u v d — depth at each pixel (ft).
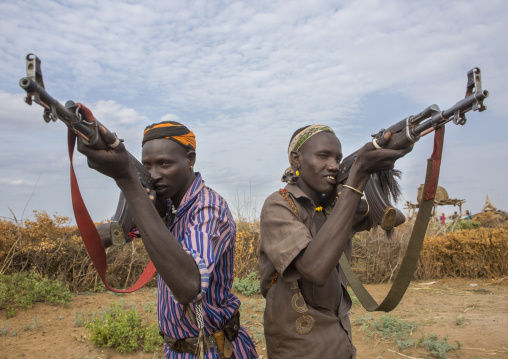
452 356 15.37
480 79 4.86
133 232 6.73
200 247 5.81
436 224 41.91
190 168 6.89
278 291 7.62
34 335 15.79
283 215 7.28
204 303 6.44
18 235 21.57
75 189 4.89
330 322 7.54
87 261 23.15
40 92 3.47
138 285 6.80
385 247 29.01
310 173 7.70
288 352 7.50
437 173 5.87
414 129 5.67
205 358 6.46
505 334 17.61
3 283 18.99
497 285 28.50
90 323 15.76
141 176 5.97
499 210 56.95
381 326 18.53
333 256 6.13
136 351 14.82
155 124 6.55
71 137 4.47
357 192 6.21
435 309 22.20
